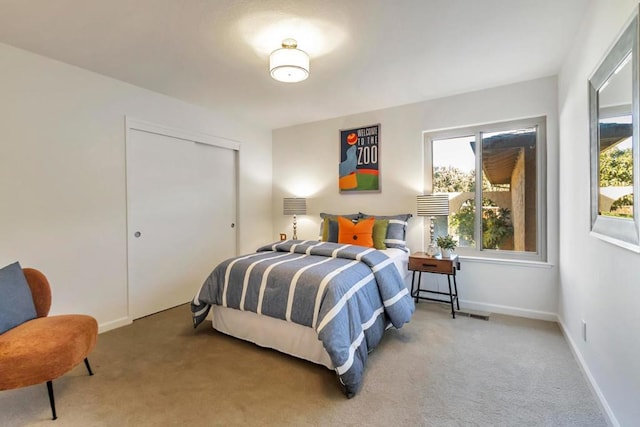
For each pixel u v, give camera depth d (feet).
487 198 10.77
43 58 7.97
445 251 10.47
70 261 8.51
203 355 7.62
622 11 4.57
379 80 9.64
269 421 5.30
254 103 11.75
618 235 4.60
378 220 11.44
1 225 7.35
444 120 11.14
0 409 5.64
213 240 12.94
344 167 13.33
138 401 5.85
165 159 11.04
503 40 7.35
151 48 7.61
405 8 6.09
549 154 9.51
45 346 5.39
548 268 9.61
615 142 4.75
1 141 7.33
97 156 9.06
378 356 7.46
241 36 7.09
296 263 8.09
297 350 7.33
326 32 6.93
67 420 5.36
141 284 10.32
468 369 6.85
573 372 6.69
